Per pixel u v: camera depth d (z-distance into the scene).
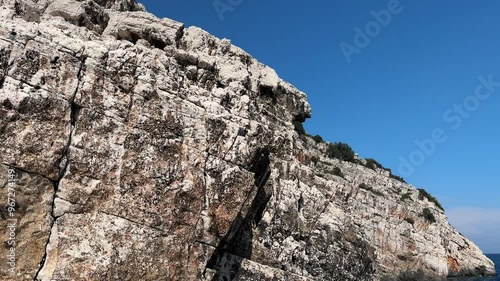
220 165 18.11
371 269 32.25
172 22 23.31
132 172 15.56
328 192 31.17
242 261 21.66
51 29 15.06
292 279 24.47
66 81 14.48
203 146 17.72
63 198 14.20
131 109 15.93
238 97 21.17
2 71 13.23
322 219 28.70
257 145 19.69
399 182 58.09
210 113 18.44
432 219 55.25
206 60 22.12
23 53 13.67
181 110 17.36
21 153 13.32
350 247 29.66
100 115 15.13
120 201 15.20
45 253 13.69
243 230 22.58
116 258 14.71
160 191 16.11
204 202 17.55
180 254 16.42
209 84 21.86
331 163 49.47
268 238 23.83
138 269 15.14
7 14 14.89
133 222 15.40
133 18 22.59
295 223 26.02
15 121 13.27
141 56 16.75
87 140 14.75
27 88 13.59
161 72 17.22
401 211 50.53
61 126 14.19
